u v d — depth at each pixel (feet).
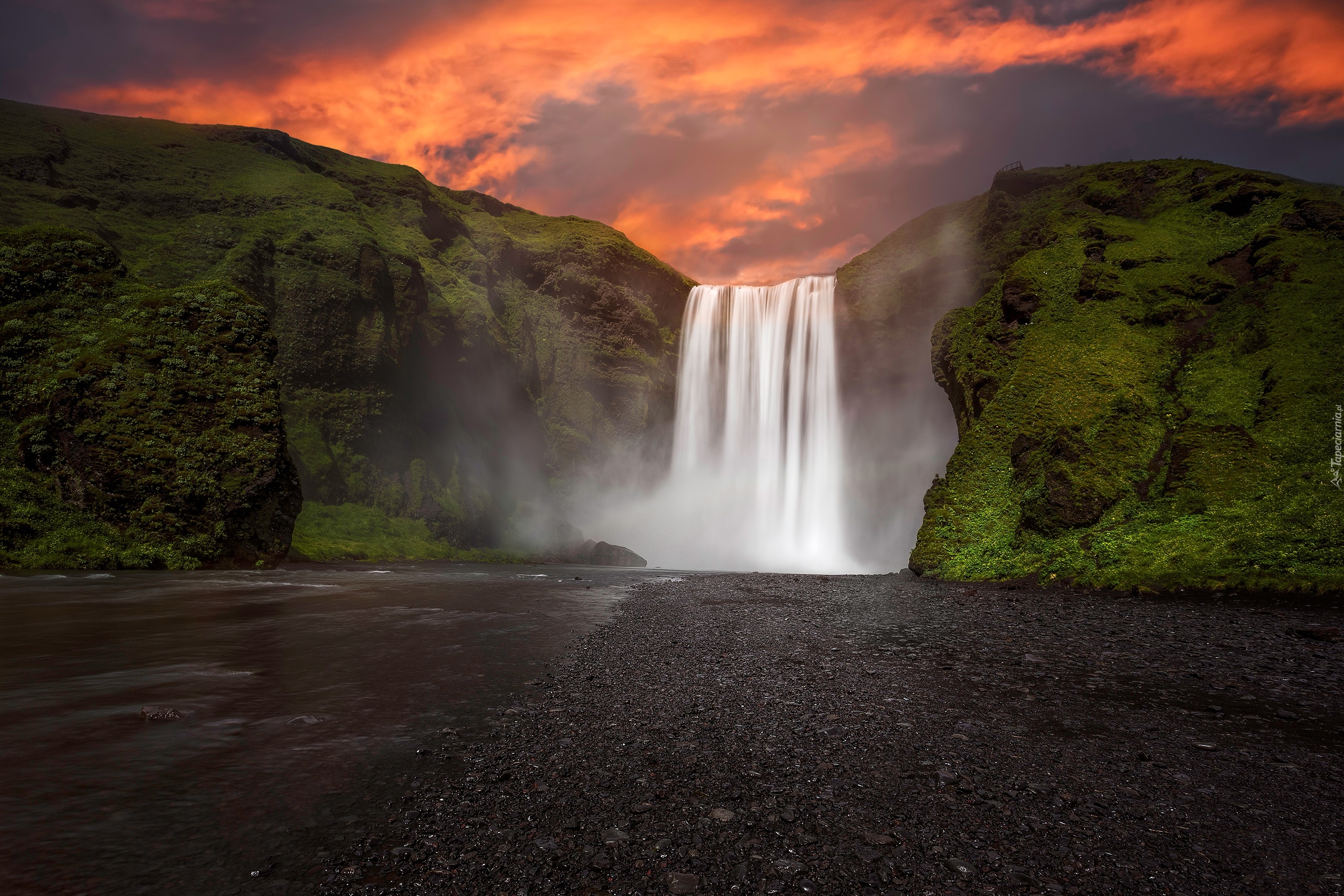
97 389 103.60
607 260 247.09
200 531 101.04
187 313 119.55
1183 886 13.42
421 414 186.70
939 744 21.76
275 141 215.51
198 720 23.49
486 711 25.18
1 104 177.78
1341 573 54.13
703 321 244.83
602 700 26.84
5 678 29.48
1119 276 105.60
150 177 177.58
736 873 13.51
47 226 121.70
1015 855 14.51
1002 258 145.89
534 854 14.11
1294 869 14.23
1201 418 78.38
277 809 16.25
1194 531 66.03
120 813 15.85
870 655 36.60
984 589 70.13
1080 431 84.17
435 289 206.18
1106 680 31.14
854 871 13.71
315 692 27.61
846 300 199.31
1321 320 79.82
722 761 19.98
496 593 69.15
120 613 49.88
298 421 157.28
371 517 155.33
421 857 13.93
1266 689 29.84
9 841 14.25
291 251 172.14
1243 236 106.32
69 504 94.48
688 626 46.57
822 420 207.51
